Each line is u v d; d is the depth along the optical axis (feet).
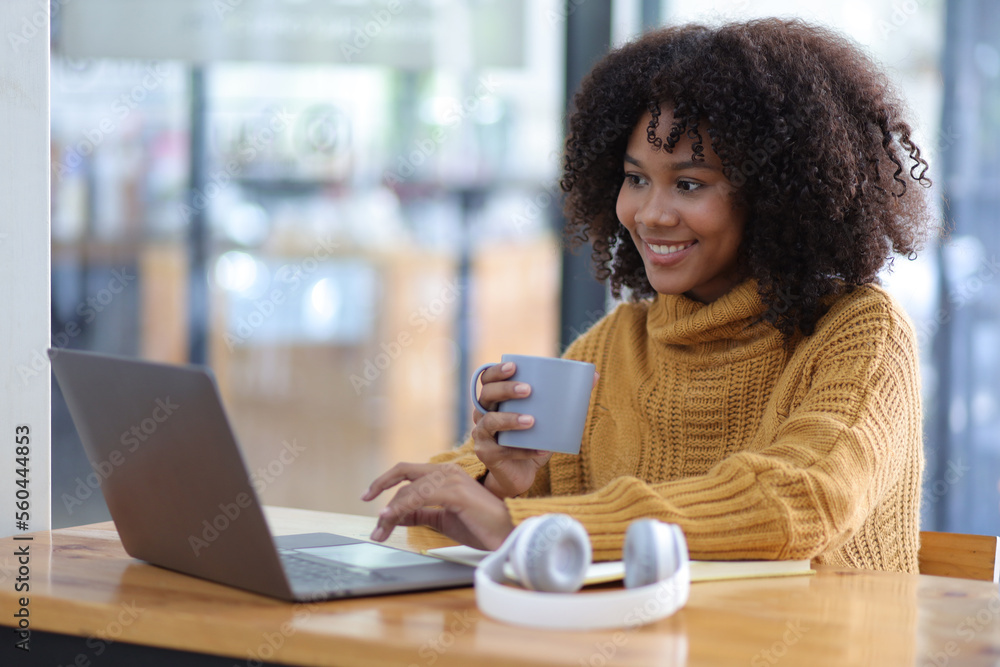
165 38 8.68
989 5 7.20
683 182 3.92
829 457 3.18
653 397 4.21
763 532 3.00
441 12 8.65
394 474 3.32
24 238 3.81
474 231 10.44
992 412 7.47
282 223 11.03
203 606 2.54
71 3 8.59
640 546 2.52
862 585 2.90
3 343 3.79
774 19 4.25
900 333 3.67
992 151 7.30
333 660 2.29
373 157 10.63
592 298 8.73
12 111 3.77
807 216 3.86
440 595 2.69
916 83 7.30
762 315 3.94
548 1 8.51
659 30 4.47
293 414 11.37
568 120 4.72
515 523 2.98
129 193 10.77
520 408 3.38
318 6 8.67
